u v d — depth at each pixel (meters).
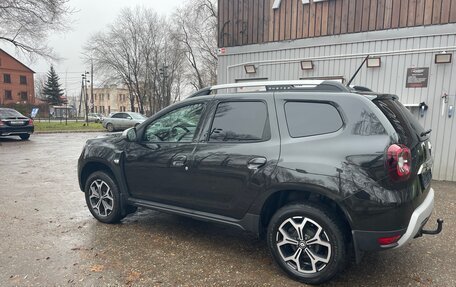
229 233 4.31
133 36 48.97
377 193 2.73
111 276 3.19
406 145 2.84
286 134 3.21
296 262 3.12
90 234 4.23
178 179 3.83
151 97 50.56
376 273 3.29
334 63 8.23
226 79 9.92
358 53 7.91
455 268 3.40
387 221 2.74
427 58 7.19
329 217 2.94
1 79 61.97
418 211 2.88
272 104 3.35
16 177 7.62
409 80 7.40
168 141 4.00
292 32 8.73
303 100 3.21
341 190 2.83
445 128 7.16
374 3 7.64
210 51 41.47
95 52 49.62
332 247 2.94
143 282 3.09
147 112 52.47
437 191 6.32
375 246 2.79
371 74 7.81
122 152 4.33
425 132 3.44
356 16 7.87
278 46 8.96
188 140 3.82
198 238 4.14
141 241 4.02
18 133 16.02
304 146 3.07
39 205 5.45
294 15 8.67
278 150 3.19
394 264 3.47
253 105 3.47
